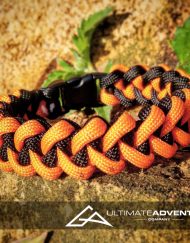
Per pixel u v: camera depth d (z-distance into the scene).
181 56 0.33
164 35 0.35
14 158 0.26
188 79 0.28
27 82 0.36
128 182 0.25
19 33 0.37
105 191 0.25
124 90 0.31
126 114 0.24
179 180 0.25
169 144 0.25
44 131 0.25
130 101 0.31
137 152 0.24
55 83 0.31
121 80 0.31
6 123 0.26
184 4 0.35
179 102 0.25
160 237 0.24
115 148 0.24
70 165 0.24
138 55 0.35
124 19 0.36
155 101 0.29
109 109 0.32
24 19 0.37
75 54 0.35
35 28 0.37
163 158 0.26
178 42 0.33
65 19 0.37
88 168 0.25
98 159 0.24
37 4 0.37
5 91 0.36
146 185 0.25
